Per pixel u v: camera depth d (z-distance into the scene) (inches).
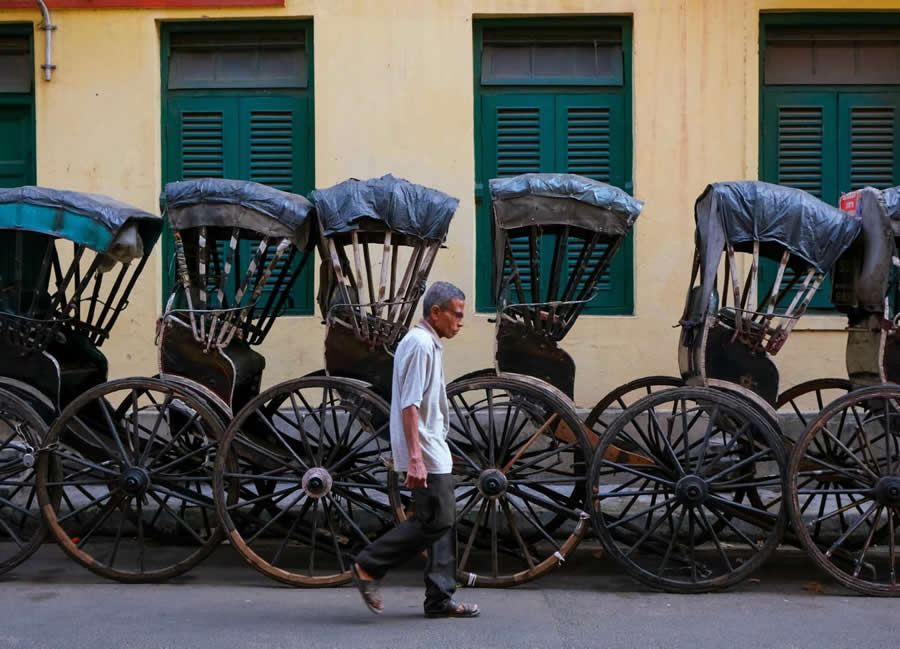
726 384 210.1
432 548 186.5
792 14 309.1
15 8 311.4
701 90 307.3
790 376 302.5
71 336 233.1
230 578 218.8
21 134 320.5
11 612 189.3
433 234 210.7
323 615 188.1
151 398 212.1
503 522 246.8
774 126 314.7
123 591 206.4
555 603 197.5
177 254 212.7
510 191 208.4
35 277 223.6
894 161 315.3
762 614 189.3
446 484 178.7
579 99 314.3
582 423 207.5
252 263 212.1
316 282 310.7
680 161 307.1
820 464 203.3
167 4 310.8
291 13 311.1
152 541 251.1
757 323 209.5
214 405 215.9
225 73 319.0
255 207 210.4
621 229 209.6
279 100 317.4
